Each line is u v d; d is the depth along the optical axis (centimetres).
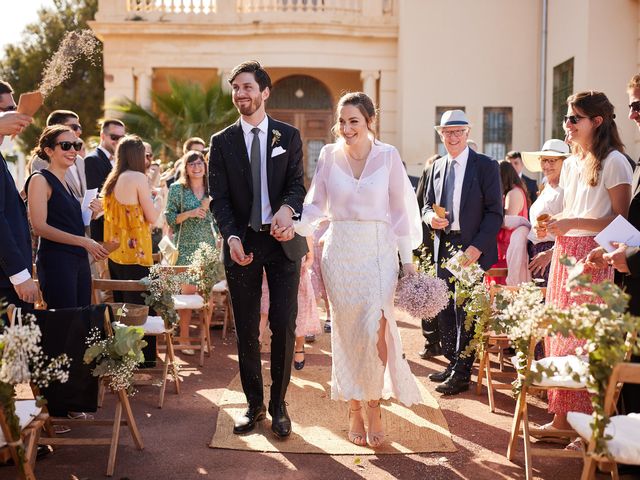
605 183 436
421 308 430
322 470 409
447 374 601
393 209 459
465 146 591
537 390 516
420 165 1616
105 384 416
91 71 2233
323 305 1005
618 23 1279
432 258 629
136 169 605
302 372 639
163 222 913
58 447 443
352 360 443
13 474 392
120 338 389
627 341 313
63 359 362
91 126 2253
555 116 1513
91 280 513
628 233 383
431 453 437
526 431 395
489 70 1605
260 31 1631
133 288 536
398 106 1667
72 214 484
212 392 571
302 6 1664
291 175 458
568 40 1405
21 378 320
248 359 473
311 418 505
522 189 702
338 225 446
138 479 394
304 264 643
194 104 1546
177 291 547
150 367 609
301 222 444
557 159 597
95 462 419
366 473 405
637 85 400
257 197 455
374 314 430
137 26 1631
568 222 435
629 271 372
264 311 695
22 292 404
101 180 711
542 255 582
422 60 1606
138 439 435
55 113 587
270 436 462
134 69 1664
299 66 1653
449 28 1602
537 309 356
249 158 452
